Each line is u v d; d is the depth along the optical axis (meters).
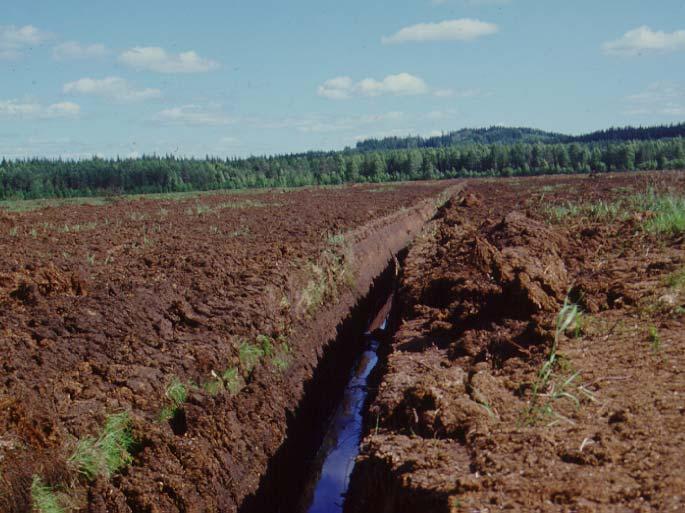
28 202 43.47
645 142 94.94
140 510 5.42
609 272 9.76
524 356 6.90
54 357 6.78
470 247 12.41
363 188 57.09
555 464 4.51
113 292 9.49
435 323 8.68
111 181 85.69
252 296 10.24
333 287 14.06
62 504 4.98
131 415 6.29
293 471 8.07
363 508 5.41
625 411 5.15
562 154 102.44
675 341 6.64
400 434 5.73
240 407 7.77
